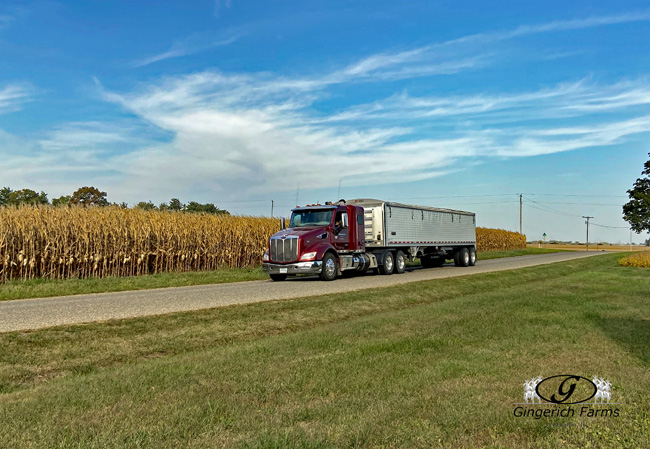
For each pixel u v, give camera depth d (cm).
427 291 1552
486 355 647
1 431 390
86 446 358
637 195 6475
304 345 728
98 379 554
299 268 1886
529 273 2356
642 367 586
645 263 3088
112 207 2275
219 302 1231
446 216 2966
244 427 400
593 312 1034
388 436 382
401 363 607
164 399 470
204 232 2467
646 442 377
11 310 1100
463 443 373
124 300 1291
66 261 1983
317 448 360
